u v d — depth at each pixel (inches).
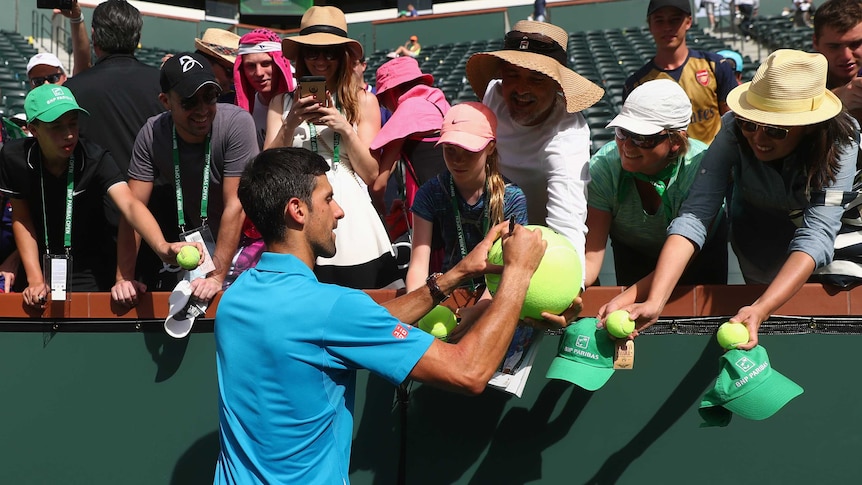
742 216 122.5
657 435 115.0
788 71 102.5
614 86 518.9
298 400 86.2
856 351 111.6
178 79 126.0
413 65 171.6
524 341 114.0
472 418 118.8
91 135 151.0
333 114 133.8
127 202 130.2
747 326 100.7
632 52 623.2
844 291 111.7
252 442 88.2
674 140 113.7
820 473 111.9
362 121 144.7
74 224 137.1
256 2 773.3
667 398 115.1
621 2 716.0
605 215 126.3
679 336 115.3
